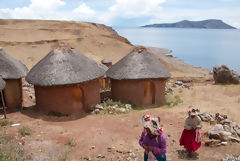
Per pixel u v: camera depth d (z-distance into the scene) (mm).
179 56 85062
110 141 7227
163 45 147375
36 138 7344
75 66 10766
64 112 10477
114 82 13812
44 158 5938
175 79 27906
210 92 18094
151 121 4484
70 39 55719
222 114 9828
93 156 6219
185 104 13242
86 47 52938
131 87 12977
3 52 11828
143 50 13758
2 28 60000
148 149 4586
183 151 6652
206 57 83812
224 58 80875
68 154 6289
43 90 10633
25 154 6086
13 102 11742
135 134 7883
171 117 9984
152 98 13625
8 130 7875
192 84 25047
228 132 7547
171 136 7746
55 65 10508
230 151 6543
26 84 18734
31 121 9195
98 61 45719
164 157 4711
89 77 10867
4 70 11023
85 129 8336
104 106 11586
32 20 77375
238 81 22422
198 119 6152
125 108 11555
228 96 16406
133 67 12875
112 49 54031
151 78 12859
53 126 8680
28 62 41781
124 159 6105
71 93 10484
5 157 5449
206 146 6941
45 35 60656
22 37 57312
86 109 11109
